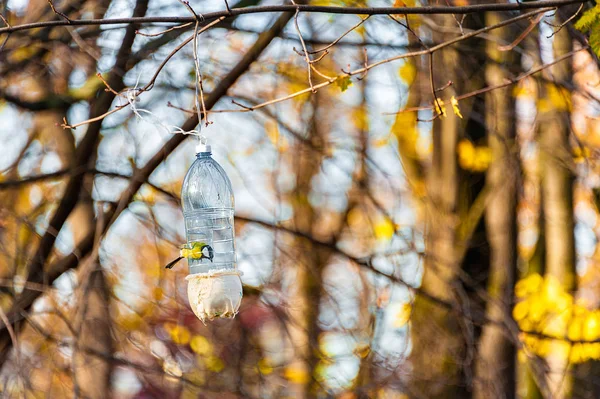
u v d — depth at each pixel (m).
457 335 11.16
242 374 11.68
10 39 10.38
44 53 10.73
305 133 13.73
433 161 11.73
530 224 12.51
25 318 10.06
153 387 11.59
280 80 12.77
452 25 11.04
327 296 11.96
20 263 10.59
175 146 10.08
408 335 11.54
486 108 11.29
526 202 12.43
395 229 12.12
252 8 6.13
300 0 10.21
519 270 12.52
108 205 10.87
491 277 11.39
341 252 11.02
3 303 10.27
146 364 11.72
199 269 6.34
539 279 11.22
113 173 10.56
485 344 11.23
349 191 13.76
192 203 6.45
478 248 11.44
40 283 10.34
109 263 11.11
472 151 11.35
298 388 11.80
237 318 11.85
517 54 11.26
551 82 10.86
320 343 11.96
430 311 11.27
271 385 11.81
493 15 11.02
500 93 11.22
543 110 11.38
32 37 10.38
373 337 11.54
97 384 10.72
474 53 11.35
